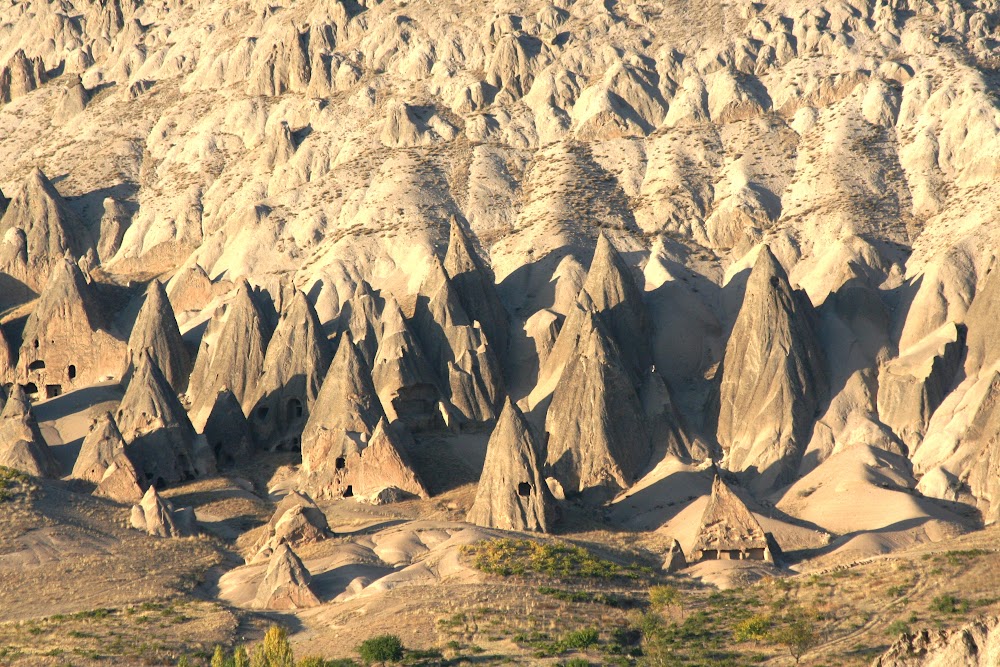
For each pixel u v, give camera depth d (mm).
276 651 196875
